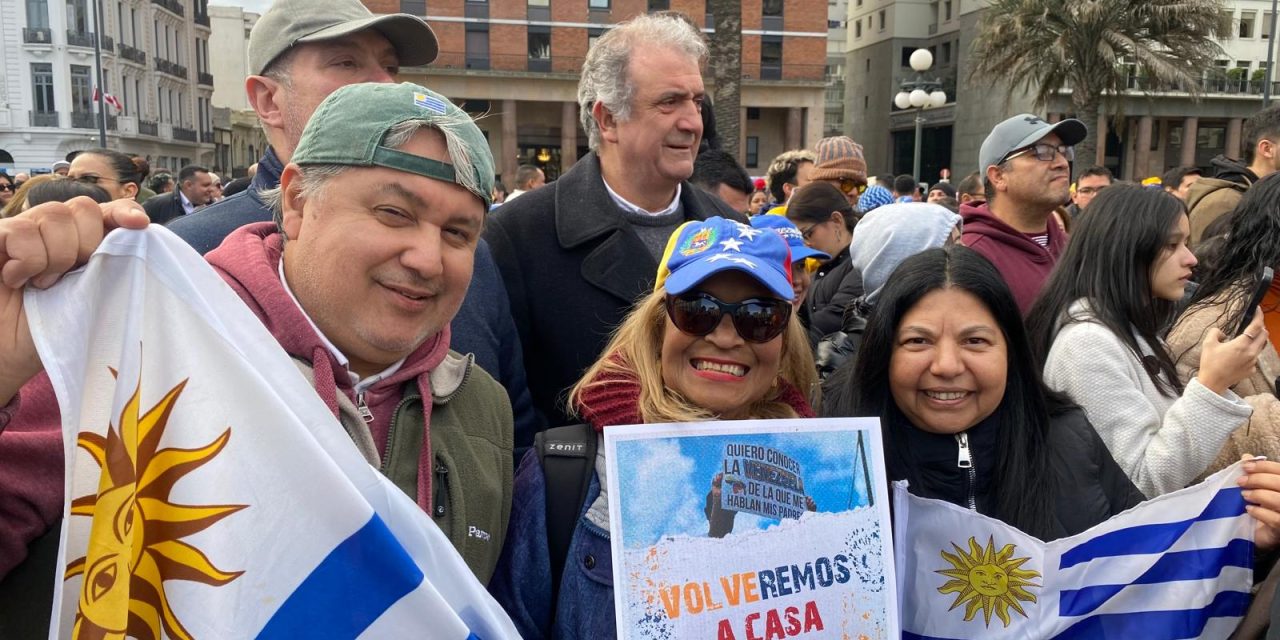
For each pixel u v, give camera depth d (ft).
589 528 5.37
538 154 133.69
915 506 6.41
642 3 129.59
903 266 6.55
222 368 4.16
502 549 5.63
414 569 4.37
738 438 5.49
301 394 4.35
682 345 5.66
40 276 3.92
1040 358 8.38
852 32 183.11
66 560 3.86
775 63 134.92
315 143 4.63
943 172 60.70
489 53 126.93
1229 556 6.42
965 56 147.33
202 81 183.52
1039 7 76.54
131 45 152.35
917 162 46.88
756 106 135.64
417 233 4.61
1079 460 6.65
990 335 6.29
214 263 4.91
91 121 141.49
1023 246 11.87
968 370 6.30
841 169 19.13
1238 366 7.09
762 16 133.28
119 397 3.96
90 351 3.97
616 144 8.82
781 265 5.69
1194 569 6.38
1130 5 74.18
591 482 5.53
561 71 128.67
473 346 7.11
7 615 4.32
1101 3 72.95
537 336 8.73
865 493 5.69
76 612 4.07
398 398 5.20
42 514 4.26
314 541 4.17
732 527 5.33
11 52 136.15
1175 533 6.40
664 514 5.24
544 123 133.08
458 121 4.76
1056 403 6.93
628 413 5.63
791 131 136.87
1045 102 81.25
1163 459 7.16
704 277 5.39
